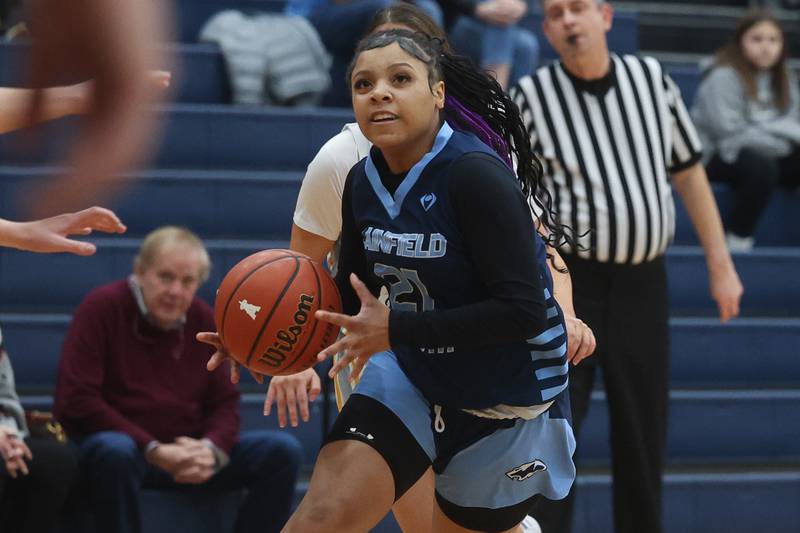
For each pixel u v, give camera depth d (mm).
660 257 8898
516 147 5453
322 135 13570
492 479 5418
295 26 14250
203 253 9430
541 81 8789
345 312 5391
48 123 1236
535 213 5574
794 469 11781
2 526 8789
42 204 1146
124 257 11648
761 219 14445
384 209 4926
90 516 9328
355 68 4777
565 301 6203
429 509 6074
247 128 13414
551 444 5520
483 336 4602
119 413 9352
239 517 9570
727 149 13922
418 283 4926
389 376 5301
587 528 10859
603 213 8562
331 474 5094
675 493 11109
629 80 8742
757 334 12477
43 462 8633
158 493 9633
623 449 8930
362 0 14297
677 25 18438
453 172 4703
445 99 5223
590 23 8531
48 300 11547
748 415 11852
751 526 11211
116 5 1082
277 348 4902
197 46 14500
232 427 9516
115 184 1149
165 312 9297
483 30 14023
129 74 1103
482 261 4660
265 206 12602
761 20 14047
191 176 12492
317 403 10977
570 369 8664
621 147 8680
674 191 14039
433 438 5324
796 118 14289
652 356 8820
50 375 11000
